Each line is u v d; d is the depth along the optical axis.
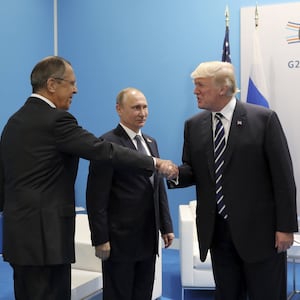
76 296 2.52
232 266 1.95
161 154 4.80
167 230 2.37
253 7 4.34
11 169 1.73
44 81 1.76
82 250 2.86
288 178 1.78
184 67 4.69
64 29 5.14
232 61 4.48
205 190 1.92
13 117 1.80
